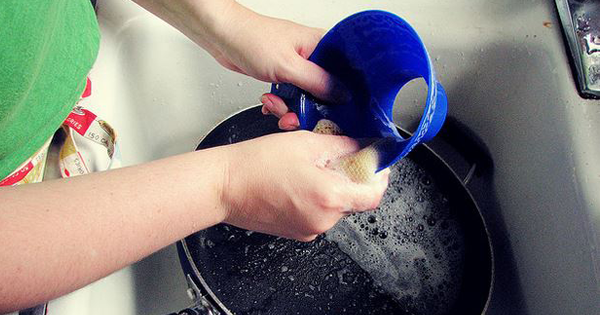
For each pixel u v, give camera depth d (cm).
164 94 74
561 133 60
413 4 72
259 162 45
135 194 40
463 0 71
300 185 45
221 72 74
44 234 35
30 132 47
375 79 53
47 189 38
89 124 59
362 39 49
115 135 60
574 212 57
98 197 38
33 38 39
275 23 59
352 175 47
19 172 51
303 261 64
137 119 72
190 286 61
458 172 78
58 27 46
